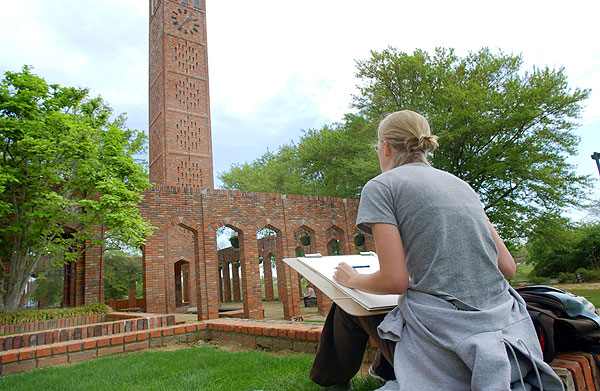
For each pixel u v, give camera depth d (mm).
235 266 33250
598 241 29625
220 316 15281
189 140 27188
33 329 9602
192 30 29312
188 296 27312
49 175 10367
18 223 10188
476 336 1277
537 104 17750
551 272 32406
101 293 12312
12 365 4707
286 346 4836
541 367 1276
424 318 1365
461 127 18297
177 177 26156
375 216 1464
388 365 2281
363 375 3334
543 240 19844
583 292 20797
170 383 3406
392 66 21797
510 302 1442
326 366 2377
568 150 18766
